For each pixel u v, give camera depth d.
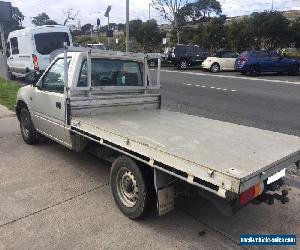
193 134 4.23
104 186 5.01
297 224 4.10
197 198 4.55
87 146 5.04
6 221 4.06
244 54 23.28
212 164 3.11
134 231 3.90
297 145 3.85
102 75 5.60
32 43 15.07
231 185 2.86
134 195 4.04
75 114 5.15
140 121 4.91
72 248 3.58
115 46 42.00
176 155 3.33
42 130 6.11
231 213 3.22
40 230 3.89
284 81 19.16
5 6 13.97
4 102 11.09
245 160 3.28
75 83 5.20
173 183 3.77
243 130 4.53
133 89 5.95
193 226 4.02
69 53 5.37
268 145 3.83
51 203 4.49
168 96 13.42
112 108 5.57
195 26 39.25
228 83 17.91
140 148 3.71
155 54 6.10
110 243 3.67
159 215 3.87
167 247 3.63
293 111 10.58
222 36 34.19
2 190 4.84
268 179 3.39
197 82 18.25
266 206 4.50
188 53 27.42
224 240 3.77
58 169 5.62
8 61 17.77
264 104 11.78
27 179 5.22
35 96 6.08
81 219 4.12
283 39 31.02
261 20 30.91
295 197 4.72
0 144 6.86
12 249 3.56
